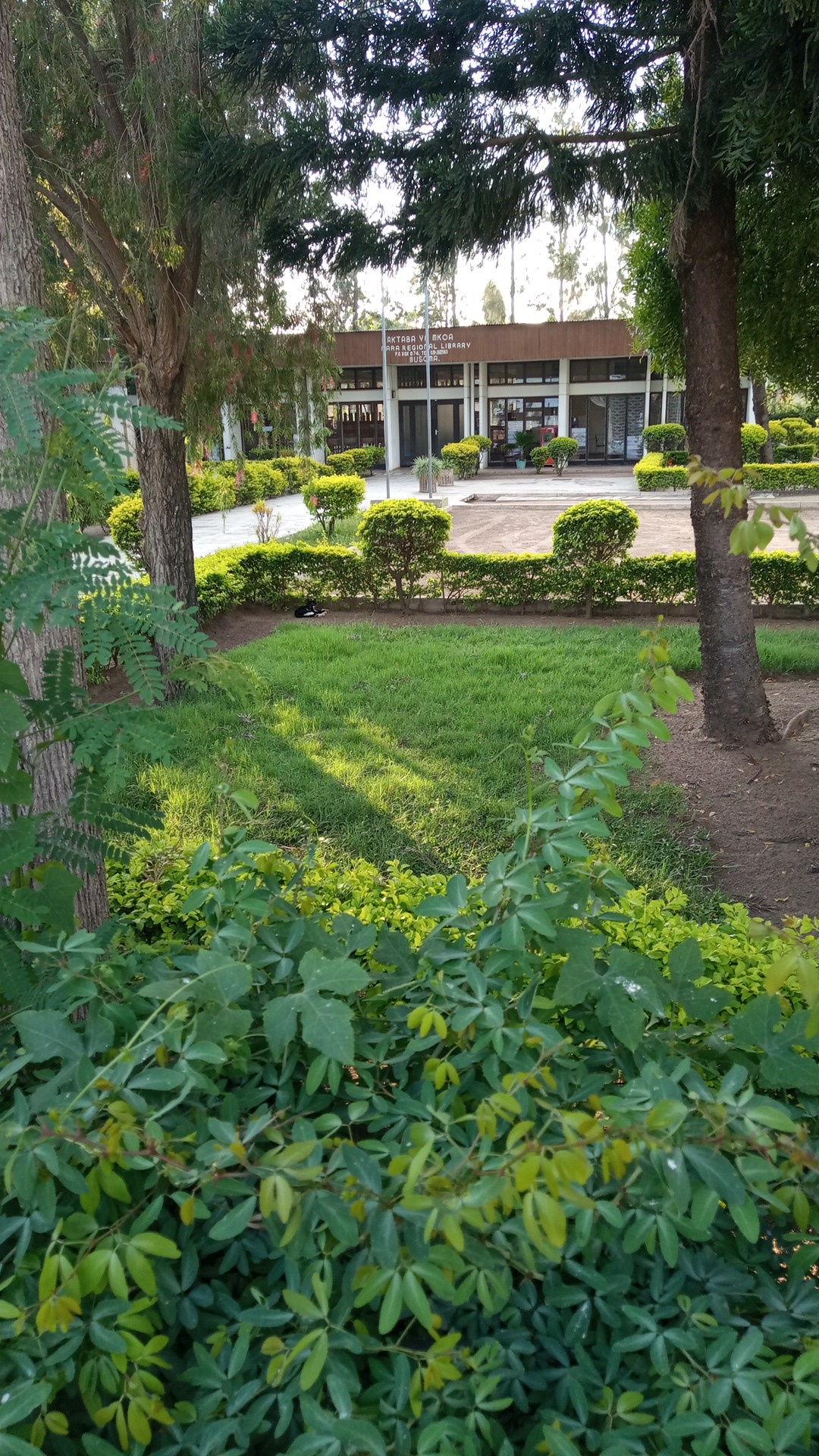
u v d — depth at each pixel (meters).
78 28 6.53
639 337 8.38
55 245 7.25
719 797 5.71
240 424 9.95
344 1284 1.09
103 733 1.58
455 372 33.50
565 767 5.90
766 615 10.85
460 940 1.70
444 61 5.05
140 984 1.64
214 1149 1.08
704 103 4.97
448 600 11.97
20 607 1.49
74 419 1.52
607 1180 0.99
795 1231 1.29
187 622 1.60
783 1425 0.95
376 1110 1.32
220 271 8.03
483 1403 1.03
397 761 6.23
